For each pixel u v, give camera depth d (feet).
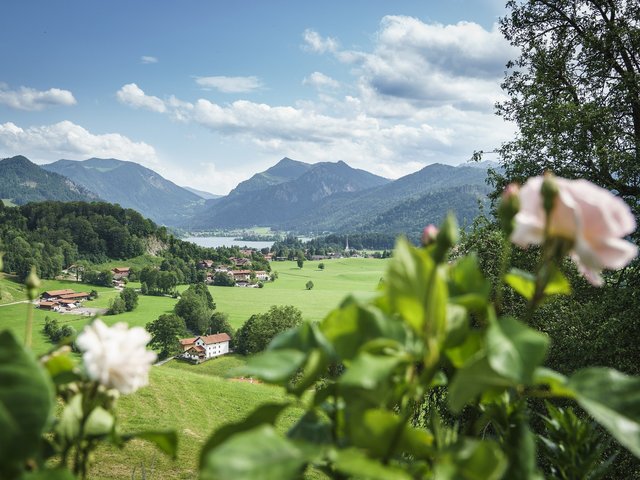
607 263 3.52
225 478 2.63
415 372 3.75
